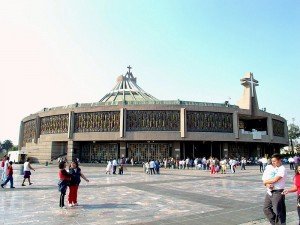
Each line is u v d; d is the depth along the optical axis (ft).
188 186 68.64
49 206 41.57
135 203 44.52
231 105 188.75
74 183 41.78
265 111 206.18
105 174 111.86
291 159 137.69
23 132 234.17
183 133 169.17
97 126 176.45
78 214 36.24
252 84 199.00
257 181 81.87
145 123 171.83
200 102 182.70
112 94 229.86
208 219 33.63
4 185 66.08
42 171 119.85
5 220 32.86
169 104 173.99
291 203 45.01
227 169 146.10
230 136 179.73
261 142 196.75
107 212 37.60
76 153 183.21
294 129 330.13
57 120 189.78
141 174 112.68
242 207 41.34
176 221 32.58
